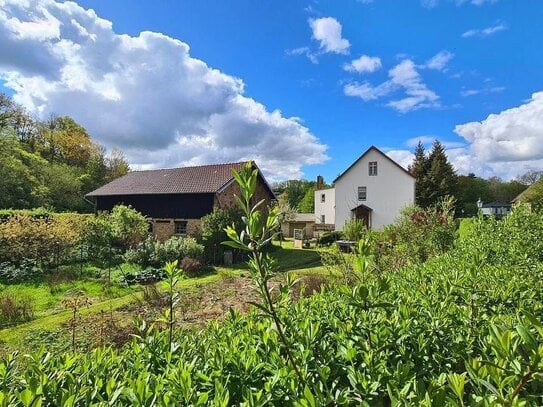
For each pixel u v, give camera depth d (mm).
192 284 11758
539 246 3854
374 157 29094
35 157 32750
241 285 11359
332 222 37750
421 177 39781
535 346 803
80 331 6836
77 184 34438
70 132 44031
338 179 30062
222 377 1302
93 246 15891
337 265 5414
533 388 899
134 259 15422
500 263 3381
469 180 47344
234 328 1968
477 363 1039
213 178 22953
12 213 16906
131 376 1411
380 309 1704
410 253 6730
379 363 1318
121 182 26469
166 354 1545
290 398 1146
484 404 838
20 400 1100
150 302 8750
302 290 2588
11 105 35312
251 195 1151
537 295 2270
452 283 2125
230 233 1170
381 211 28609
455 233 7633
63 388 1312
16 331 7121
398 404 931
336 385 1310
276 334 1511
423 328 1548
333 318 1804
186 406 1151
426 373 1356
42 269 13695
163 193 22078
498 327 960
